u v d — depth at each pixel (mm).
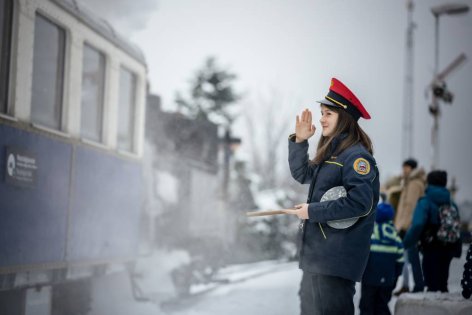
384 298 6891
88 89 7812
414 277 8070
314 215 4148
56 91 7000
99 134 8141
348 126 4398
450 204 7414
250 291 12047
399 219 9516
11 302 6398
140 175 9445
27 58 6301
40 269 6547
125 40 9047
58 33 7039
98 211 7938
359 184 4117
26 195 6289
